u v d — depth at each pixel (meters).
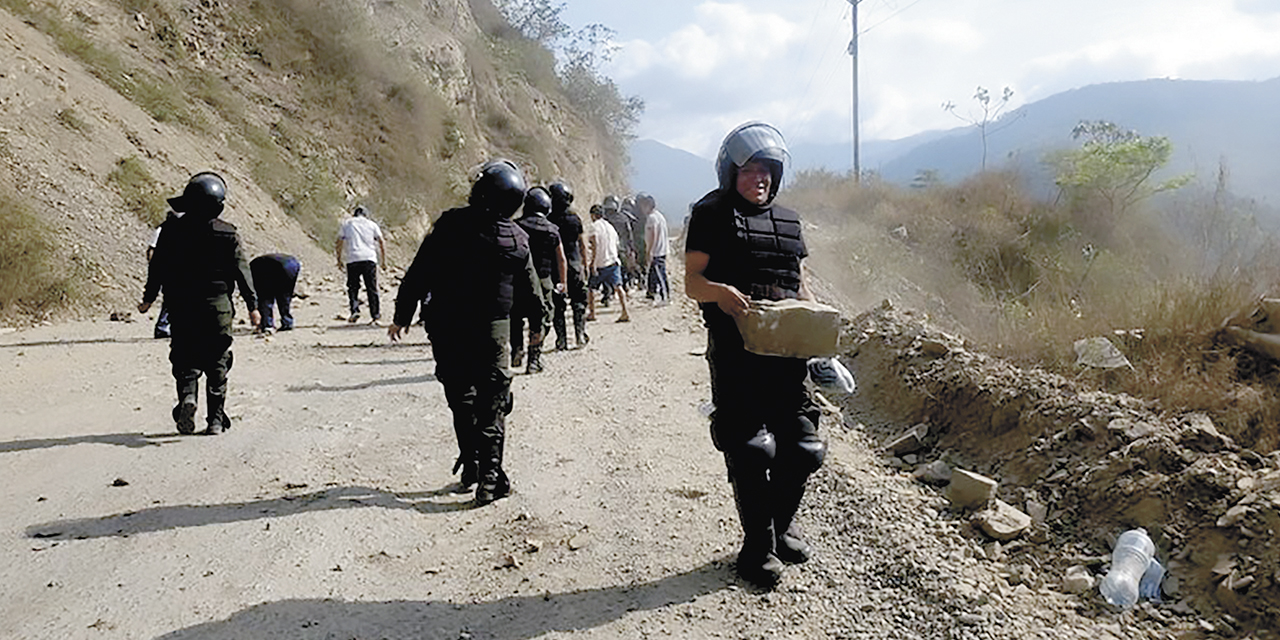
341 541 4.76
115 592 4.11
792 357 4.09
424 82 30.73
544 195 9.89
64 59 18.41
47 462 6.12
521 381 9.08
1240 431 5.16
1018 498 5.06
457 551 4.71
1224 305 6.69
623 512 5.23
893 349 7.75
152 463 6.11
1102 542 4.37
